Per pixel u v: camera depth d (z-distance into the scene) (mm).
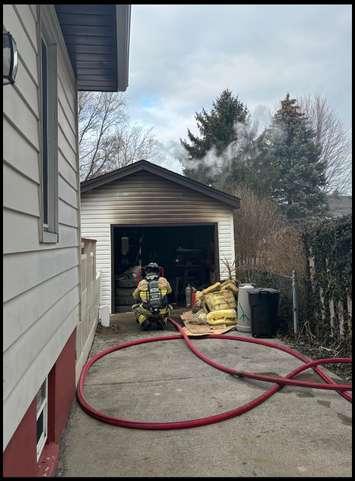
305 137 27609
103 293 10070
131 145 29188
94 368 5305
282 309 7312
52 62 3359
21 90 2154
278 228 17000
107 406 3947
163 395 4211
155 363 5484
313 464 2775
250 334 7332
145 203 10344
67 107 4160
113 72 4820
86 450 3051
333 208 29281
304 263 6785
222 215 10836
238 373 4703
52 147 3287
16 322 1974
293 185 26094
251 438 3178
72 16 3604
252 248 16203
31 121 2371
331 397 4043
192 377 4809
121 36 3814
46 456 2814
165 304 8023
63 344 3504
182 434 3275
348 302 5496
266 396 3969
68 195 4059
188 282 12562
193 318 8242
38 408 2906
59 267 3344
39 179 2543
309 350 5957
